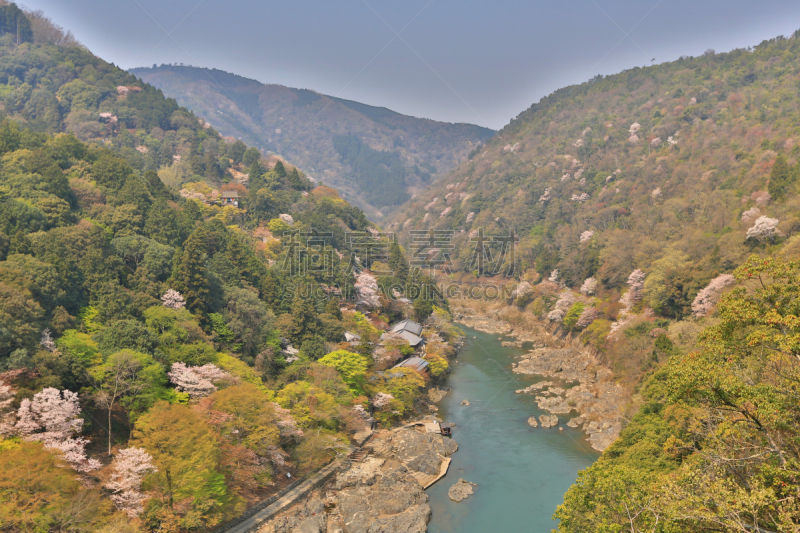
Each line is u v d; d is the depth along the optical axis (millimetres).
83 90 189875
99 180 96500
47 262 62969
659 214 133250
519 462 64875
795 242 80438
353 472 58875
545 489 58625
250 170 167500
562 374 97562
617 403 77500
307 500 53625
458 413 80875
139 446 45250
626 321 99938
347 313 96500
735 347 29812
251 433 52250
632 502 27922
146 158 163750
